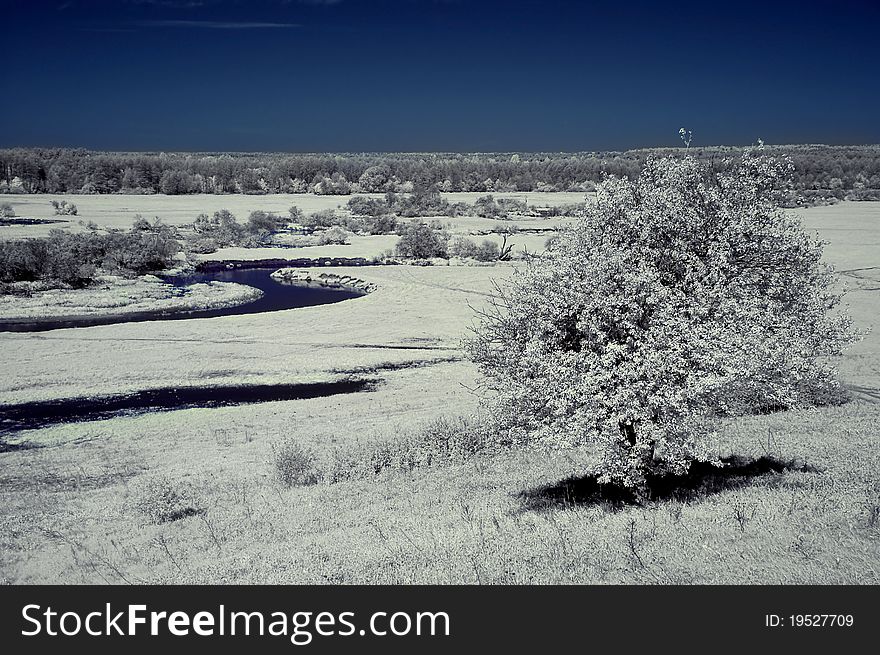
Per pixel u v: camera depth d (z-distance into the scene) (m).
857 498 13.36
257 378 41.47
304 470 24.69
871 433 21.17
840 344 18.77
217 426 32.91
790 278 17.44
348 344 49.22
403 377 41.31
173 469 26.97
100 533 20.30
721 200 16.69
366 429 31.22
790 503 13.58
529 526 15.00
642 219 16.44
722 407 14.84
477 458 24.59
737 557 11.27
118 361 44.47
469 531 15.16
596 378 13.92
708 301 14.83
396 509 19.17
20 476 26.53
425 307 61.47
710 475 17.83
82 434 32.03
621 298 14.11
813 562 10.64
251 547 17.44
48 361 44.34
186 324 55.28
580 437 14.23
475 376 40.78
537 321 15.14
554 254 16.14
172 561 17.22
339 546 15.82
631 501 16.39
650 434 13.83
